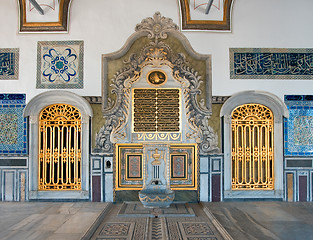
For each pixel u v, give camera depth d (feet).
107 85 16.33
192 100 16.30
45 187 16.33
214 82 16.35
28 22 16.47
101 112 16.19
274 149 16.43
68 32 16.44
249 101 16.38
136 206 15.05
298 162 16.30
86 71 16.30
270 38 16.51
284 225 12.21
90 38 16.40
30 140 16.08
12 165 16.11
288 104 16.38
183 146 16.19
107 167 16.08
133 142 16.17
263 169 16.61
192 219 13.11
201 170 16.17
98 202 15.93
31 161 16.05
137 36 16.42
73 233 11.16
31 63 16.35
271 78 16.42
